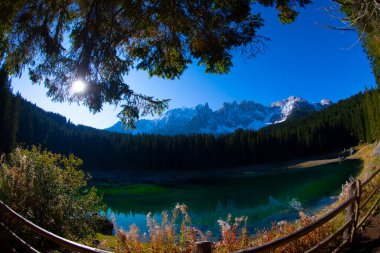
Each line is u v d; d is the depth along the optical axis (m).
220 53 4.72
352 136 99.94
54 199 6.64
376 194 7.42
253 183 50.75
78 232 7.06
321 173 50.72
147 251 4.99
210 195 38.44
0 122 50.69
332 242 5.37
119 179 80.56
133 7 4.25
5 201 5.83
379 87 18.12
